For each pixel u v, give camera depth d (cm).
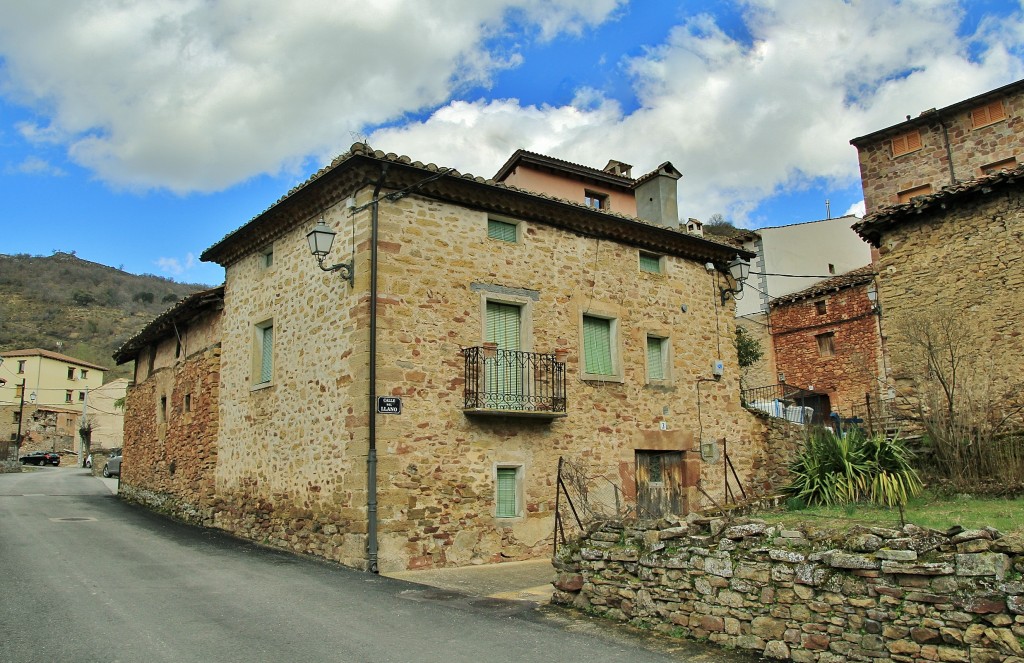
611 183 2236
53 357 5569
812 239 2639
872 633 507
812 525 594
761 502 917
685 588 630
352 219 1058
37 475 3250
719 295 1484
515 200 1154
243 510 1270
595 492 1186
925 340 1164
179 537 1249
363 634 629
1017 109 1764
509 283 1146
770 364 2353
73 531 1280
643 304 1333
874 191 2003
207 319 1548
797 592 552
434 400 1030
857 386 2088
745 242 2569
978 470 897
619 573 693
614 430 1234
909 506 796
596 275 1270
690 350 1395
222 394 1413
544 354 1166
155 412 1842
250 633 626
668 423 1317
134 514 1617
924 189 1911
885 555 510
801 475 926
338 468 1014
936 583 485
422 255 1058
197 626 645
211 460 1416
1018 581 452
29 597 735
